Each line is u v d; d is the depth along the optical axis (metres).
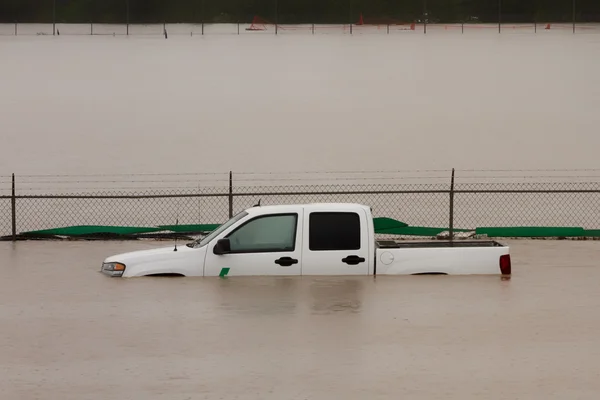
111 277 17.66
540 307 15.38
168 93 91.44
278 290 16.22
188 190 35.84
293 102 83.56
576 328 14.10
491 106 77.75
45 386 11.45
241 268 17.09
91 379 11.70
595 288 16.94
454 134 60.59
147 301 15.64
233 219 17.73
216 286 16.56
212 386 11.41
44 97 87.38
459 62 122.88
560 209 30.62
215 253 17.02
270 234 17.17
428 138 58.59
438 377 11.74
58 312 15.05
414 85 98.00
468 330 13.94
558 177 40.56
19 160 47.44
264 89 95.50
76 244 22.30
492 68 114.12
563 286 17.11
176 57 135.25
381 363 12.30
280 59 131.88
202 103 82.75
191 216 29.58
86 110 76.50
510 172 43.25
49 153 50.47
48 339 13.48
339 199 32.78
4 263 19.64
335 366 12.17
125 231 23.55
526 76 104.06
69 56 135.88
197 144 55.34
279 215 17.14
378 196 33.31
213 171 43.62
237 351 12.84
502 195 33.22
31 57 134.25
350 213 17.08
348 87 96.94
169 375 11.83
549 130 61.69
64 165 45.50
